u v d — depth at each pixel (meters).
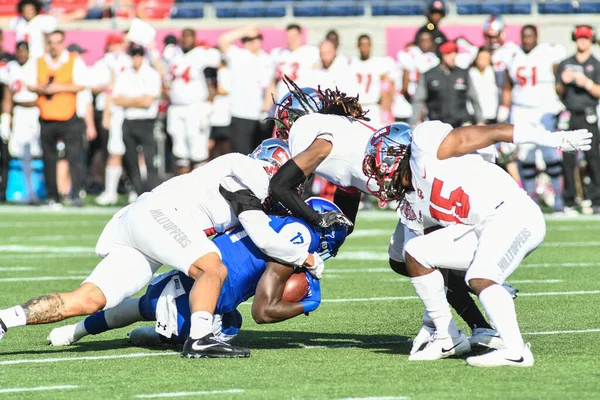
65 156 53.06
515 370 15.25
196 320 16.67
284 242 16.83
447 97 42.12
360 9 63.72
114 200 52.53
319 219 16.91
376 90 44.81
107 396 13.84
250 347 17.92
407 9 63.31
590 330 18.94
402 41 55.84
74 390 14.27
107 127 50.88
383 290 24.78
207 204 17.36
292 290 17.28
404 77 47.28
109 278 17.00
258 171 17.08
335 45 46.88
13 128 51.91
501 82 45.97
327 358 16.64
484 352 17.00
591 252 32.06
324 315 21.42
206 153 48.75
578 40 42.44
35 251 33.41
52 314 16.61
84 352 17.55
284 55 45.12
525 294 23.77
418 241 16.25
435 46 46.81
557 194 44.53
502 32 46.69
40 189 52.78
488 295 15.43
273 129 46.47
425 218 16.47
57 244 35.41
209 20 63.78
